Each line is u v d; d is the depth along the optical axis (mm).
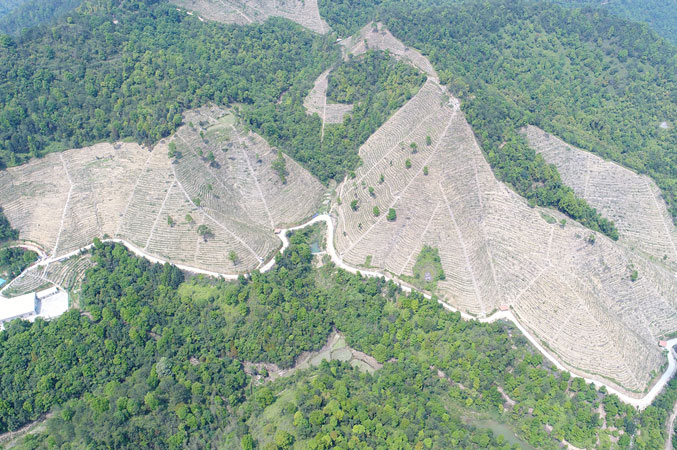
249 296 180250
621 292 180250
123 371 158875
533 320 175125
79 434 139500
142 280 181000
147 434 140875
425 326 173500
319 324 178625
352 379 162500
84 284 179250
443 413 150625
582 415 149625
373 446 139625
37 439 140125
